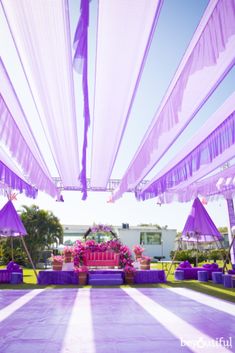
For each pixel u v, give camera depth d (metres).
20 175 7.52
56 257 9.65
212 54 2.82
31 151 6.01
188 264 10.95
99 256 9.87
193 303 5.36
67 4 2.46
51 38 2.98
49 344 2.87
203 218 10.54
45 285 8.70
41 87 3.97
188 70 3.39
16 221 9.39
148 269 10.04
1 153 5.64
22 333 3.28
